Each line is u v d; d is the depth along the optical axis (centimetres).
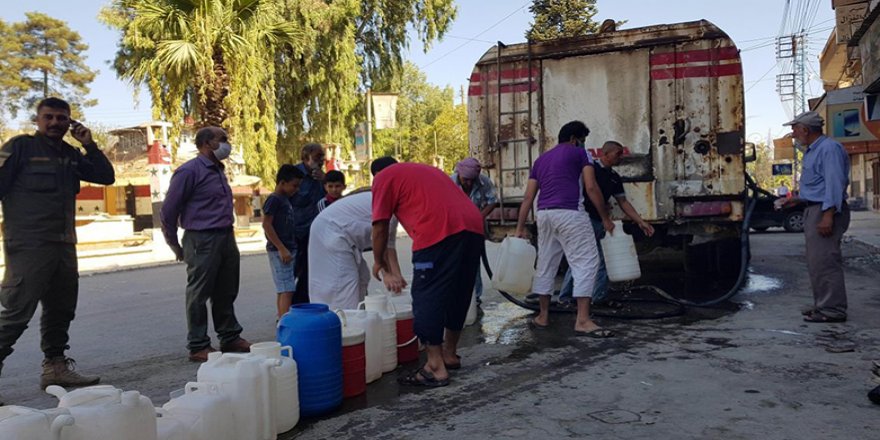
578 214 573
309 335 388
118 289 1170
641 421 360
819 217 587
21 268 444
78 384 491
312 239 532
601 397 404
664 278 911
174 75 2008
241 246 2186
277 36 2300
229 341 574
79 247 1873
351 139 2958
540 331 597
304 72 2730
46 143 458
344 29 2730
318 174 663
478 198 730
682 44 739
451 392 428
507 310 717
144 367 550
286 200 607
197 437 305
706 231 741
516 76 806
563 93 787
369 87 3058
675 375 441
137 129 3484
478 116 828
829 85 3116
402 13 3109
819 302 599
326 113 2769
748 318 620
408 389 440
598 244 697
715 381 425
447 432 358
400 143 5628
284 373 364
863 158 3100
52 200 455
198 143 545
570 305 713
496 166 818
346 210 526
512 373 465
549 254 603
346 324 430
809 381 418
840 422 348
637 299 725
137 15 2159
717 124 730
